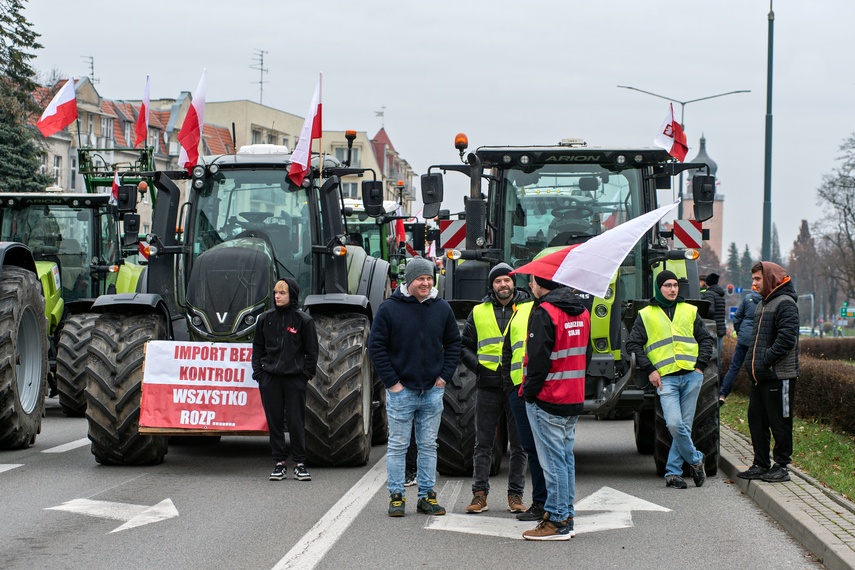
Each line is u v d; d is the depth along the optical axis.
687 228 18.12
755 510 9.53
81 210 18.66
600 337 11.22
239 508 9.30
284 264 12.27
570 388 8.17
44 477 10.84
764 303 10.45
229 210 12.35
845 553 7.20
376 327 9.09
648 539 8.31
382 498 9.87
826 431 14.41
